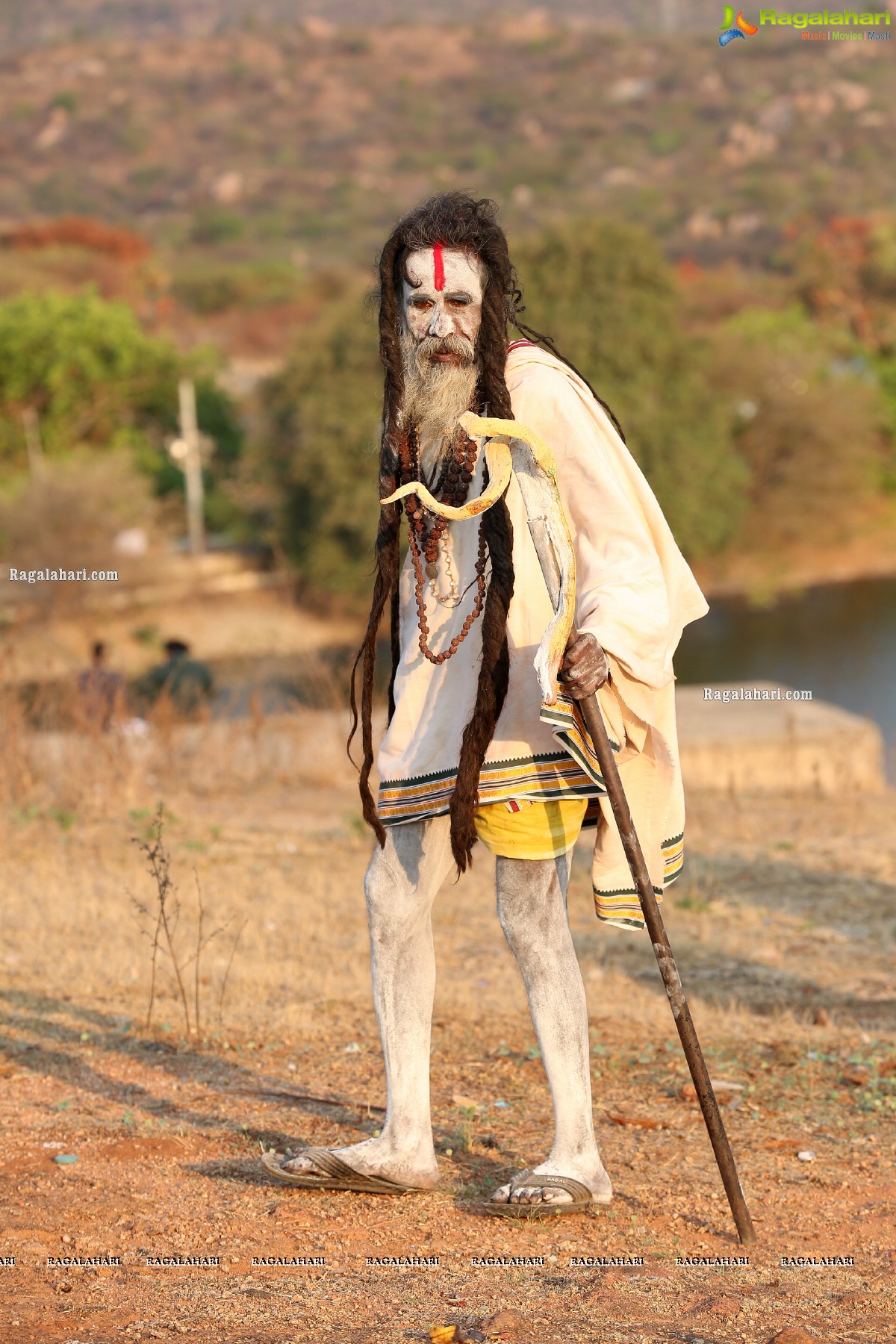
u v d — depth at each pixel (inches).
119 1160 319.0
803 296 4367.6
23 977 457.7
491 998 453.4
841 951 523.2
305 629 2326.5
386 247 286.2
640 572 272.1
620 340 2591.0
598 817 301.4
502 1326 231.0
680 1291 251.1
